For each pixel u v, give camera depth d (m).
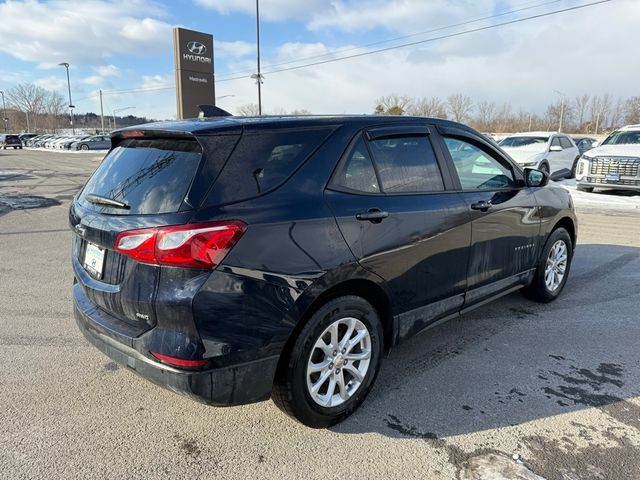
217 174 2.38
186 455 2.58
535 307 4.78
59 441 2.68
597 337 4.09
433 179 3.37
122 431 2.79
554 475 2.42
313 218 2.57
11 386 3.26
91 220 2.66
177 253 2.23
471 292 3.71
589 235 8.20
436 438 2.73
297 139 2.71
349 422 2.89
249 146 2.52
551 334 4.15
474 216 3.57
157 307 2.30
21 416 2.91
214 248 2.25
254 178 2.48
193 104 24.72
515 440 2.71
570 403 3.09
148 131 2.71
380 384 3.32
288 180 2.59
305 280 2.51
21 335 4.07
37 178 17.94
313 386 2.70
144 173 2.57
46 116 95.94
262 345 2.41
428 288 3.29
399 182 3.13
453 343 3.97
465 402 3.10
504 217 3.90
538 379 3.39
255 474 2.44
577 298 5.03
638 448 2.64
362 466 2.50
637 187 12.50
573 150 17.31
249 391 2.43
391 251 2.94
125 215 2.47
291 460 2.55
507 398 3.15
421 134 3.39
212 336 2.29
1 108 97.31
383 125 3.13
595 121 82.56
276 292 2.43
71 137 52.28
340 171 2.80
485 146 3.91
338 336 2.81
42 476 2.40
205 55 24.86
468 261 3.59
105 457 2.56
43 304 4.81
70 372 3.45
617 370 3.52
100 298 2.61
